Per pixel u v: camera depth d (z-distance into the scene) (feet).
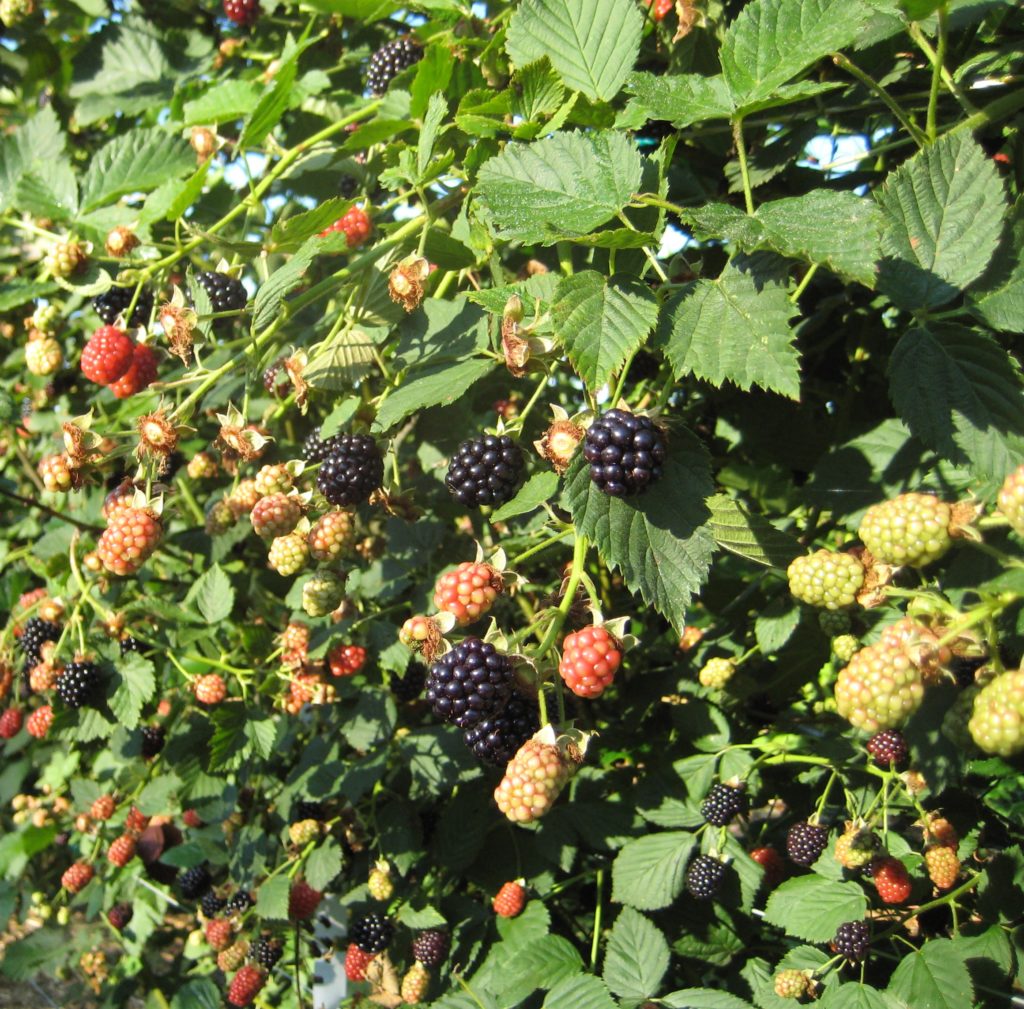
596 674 1.01
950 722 0.98
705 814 1.49
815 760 1.45
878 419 1.57
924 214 1.08
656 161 1.15
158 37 2.05
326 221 1.34
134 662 1.68
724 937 1.53
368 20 1.55
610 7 1.22
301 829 1.76
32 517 2.38
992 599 0.92
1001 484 1.03
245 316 1.39
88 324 2.22
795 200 1.00
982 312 1.07
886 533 0.97
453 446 1.59
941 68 1.11
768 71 1.04
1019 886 1.35
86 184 1.49
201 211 1.82
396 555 1.61
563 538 1.14
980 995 1.32
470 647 1.02
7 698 2.01
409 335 1.35
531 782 1.00
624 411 1.03
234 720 1.67
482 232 1.31
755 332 1.01
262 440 1.30
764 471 1.59
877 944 1.45
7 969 2.65
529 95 1.29
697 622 1.68
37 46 2.22
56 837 2.82
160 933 2.65
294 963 1.99
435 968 1.59
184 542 1.87
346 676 1.68
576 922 1.70
